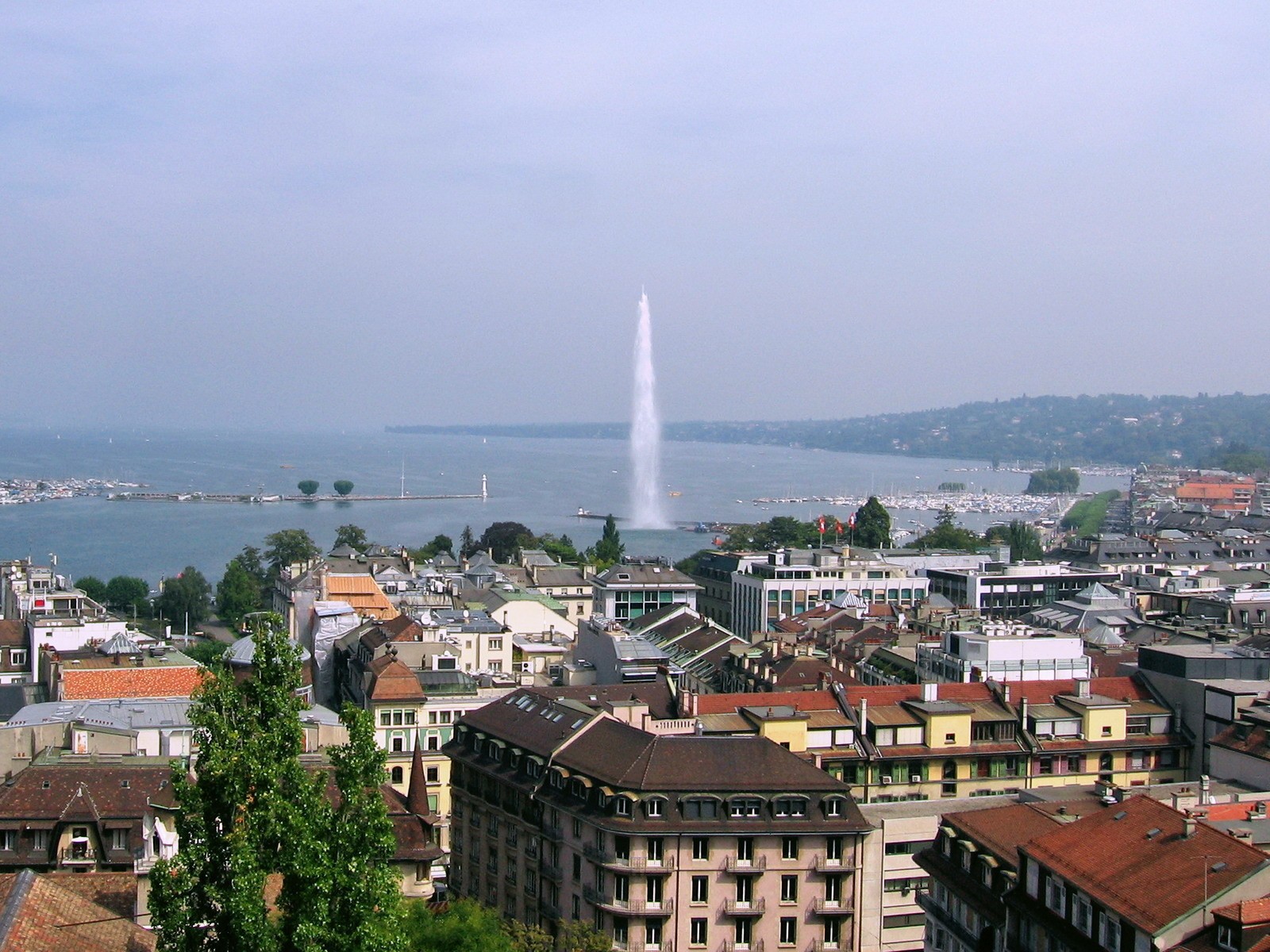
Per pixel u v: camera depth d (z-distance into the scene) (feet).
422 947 404.36
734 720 605.73
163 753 582.76
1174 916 326.65
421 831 489.26
